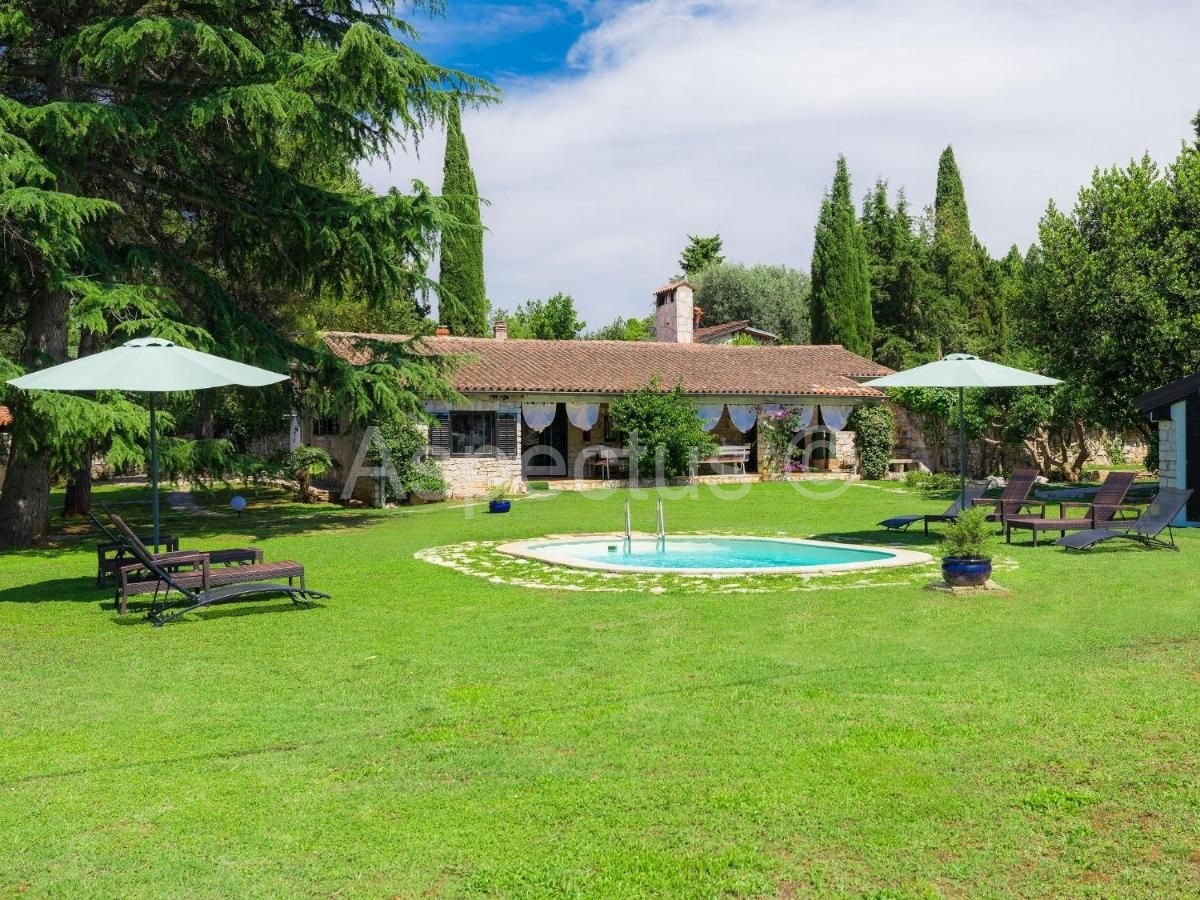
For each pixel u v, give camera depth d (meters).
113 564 12.30
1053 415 26.38
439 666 7.55
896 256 46.88
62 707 6.61
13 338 30.91
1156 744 5.30
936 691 6.45
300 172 22.22
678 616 9.38
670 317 41.38
